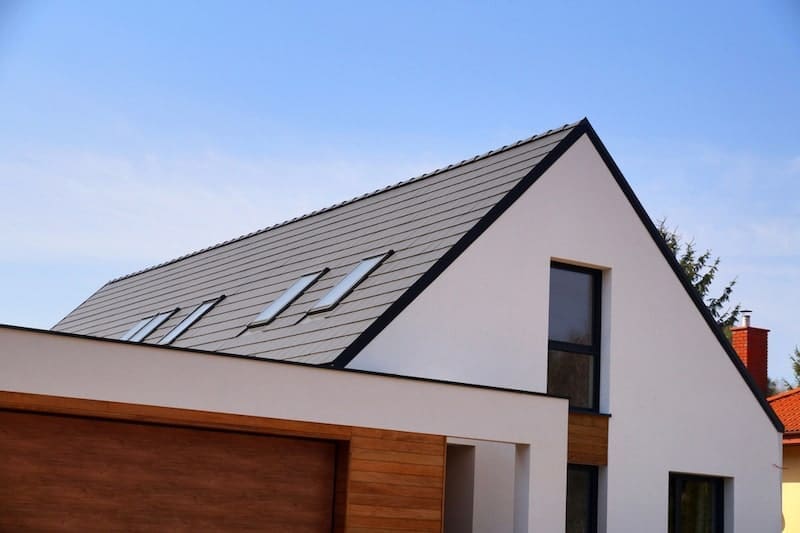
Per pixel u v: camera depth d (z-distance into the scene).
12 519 9.84
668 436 15.91
